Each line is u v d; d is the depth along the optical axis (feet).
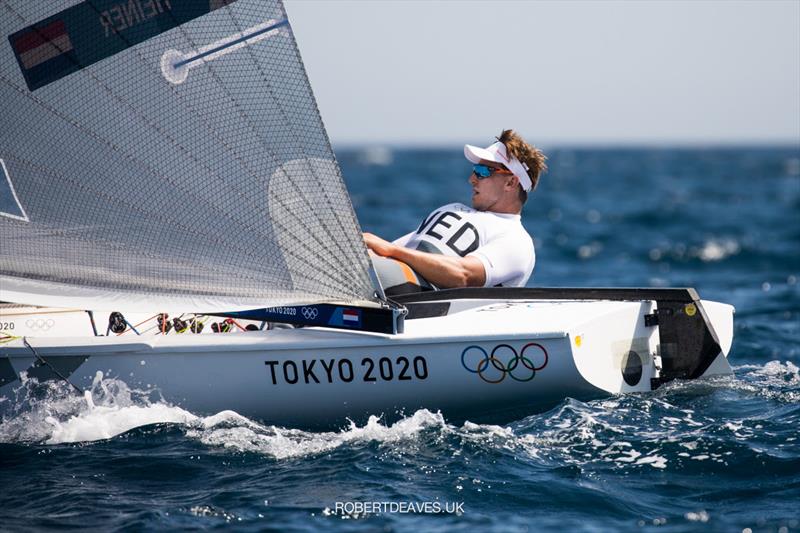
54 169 49.65
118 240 50.21
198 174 49.78
